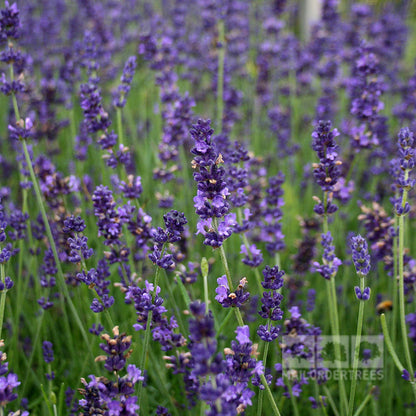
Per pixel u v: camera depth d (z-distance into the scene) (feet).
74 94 28.12
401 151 13.19
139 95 33.06
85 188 19.75
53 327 18.02
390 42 35.24
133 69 18.43
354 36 35.50
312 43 34.73
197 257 19.67
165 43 24.30
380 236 16.88
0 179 25.09
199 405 13.99
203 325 7.96
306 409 16.79
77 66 26.94
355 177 25.26
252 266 15.42
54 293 18.51
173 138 19.86
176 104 19.79
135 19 39.01
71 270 17.90
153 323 12.69
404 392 17.22
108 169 22.89
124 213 14.48
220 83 25.44
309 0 45.29
